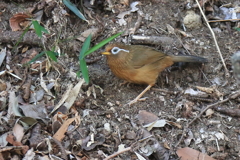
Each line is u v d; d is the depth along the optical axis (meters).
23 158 8.90
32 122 9.57
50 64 11.01
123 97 10.91
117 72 10.78
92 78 11.29
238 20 12.77
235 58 8.12
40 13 12.10
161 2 12.84
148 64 10.59
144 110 10.43
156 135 9.84
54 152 9.16
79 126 9.86
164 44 11.98
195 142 9.75
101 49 12.00
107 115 10.23
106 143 9.60
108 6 12.66
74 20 12.36
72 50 11.69
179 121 10.18
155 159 9.55
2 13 12.05
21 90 10.52
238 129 10.04
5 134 9.28
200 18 12.69
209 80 11.33
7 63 11.16
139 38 11.98
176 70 11.64
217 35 12.45
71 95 10.38
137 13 12.59
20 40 11.48
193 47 12.03
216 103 10.55
